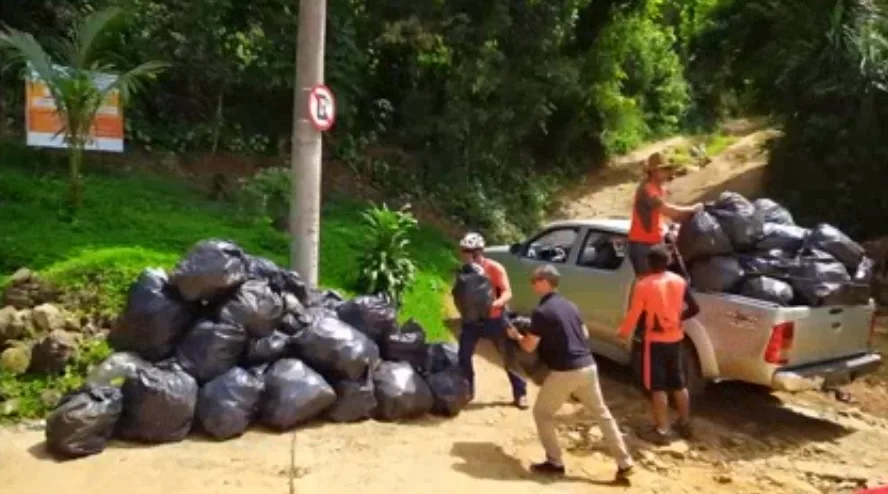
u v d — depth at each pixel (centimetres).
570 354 648
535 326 655
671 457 725
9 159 1273
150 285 738
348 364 734
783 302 786
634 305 755
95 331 823
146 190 1281
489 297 796
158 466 621
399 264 1083
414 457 673
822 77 1730
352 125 1717
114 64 1322
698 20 2305
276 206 1255
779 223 911
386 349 799
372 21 1739
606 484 649
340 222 1366
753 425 827
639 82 2827
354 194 1599
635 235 855
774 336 764
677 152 2836
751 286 800
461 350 808
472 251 816
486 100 1811
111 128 1206
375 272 1058
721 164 2661
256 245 1123
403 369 775
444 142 1772
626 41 2344
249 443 677
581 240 976
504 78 1780
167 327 719
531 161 2155
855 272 848
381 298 830
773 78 1912
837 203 1706
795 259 826
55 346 751
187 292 726
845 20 1711
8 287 837
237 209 1261
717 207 848
